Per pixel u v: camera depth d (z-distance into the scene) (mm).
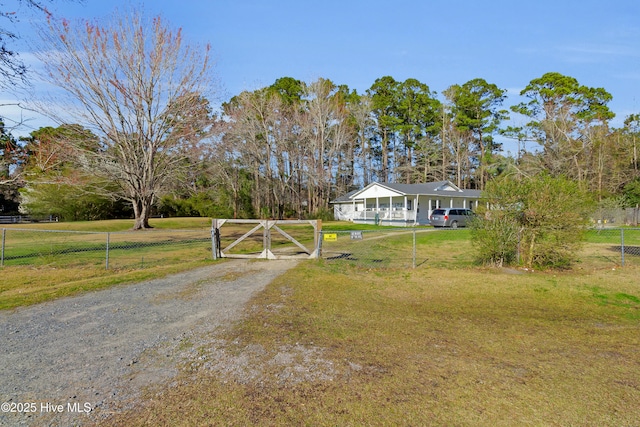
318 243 11906
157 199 31219
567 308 6898
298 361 4121
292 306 6496
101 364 4039
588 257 12219
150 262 12031
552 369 4027
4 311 6180
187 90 22766
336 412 3098
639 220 26781
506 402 3297
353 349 4520
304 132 39594
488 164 46250
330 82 45594
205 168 27188
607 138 34000
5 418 2973
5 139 13586
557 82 40844
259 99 38500
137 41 21422
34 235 19750
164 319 5715
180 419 2980
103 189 26484
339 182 47625
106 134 22000
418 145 50781
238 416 3025
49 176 19844
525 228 9992
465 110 49969
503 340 5012
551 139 36469
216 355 4289
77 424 2904
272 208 40281
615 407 3229
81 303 6695
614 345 4855
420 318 6062
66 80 20281
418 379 3725
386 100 49969
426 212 31312
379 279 9047
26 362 4090
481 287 8258
